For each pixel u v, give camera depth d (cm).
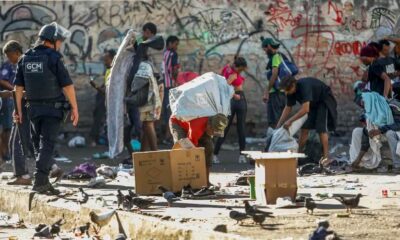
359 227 1825
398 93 3322
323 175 2972
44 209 2375
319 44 4766
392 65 3228
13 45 2909
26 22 4553
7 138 3688
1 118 3641
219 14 4678
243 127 3606
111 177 2955
